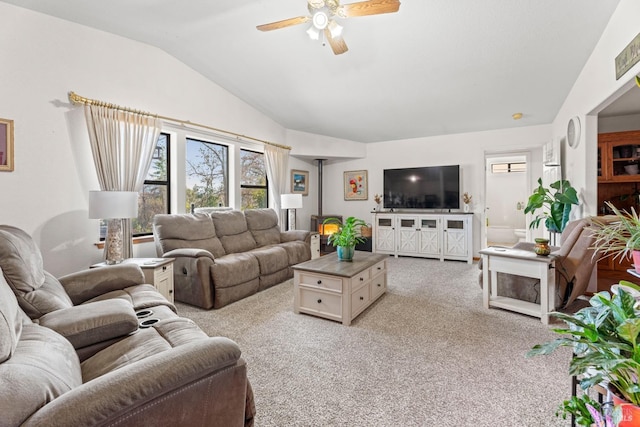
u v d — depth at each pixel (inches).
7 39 95.4
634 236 60.2
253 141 191.3
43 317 57.9
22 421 27.3
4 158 94.8
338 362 79.7
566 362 78.6
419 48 126.0
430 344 89.3
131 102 127.9
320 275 108.4
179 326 64.1
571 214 150.7
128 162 124.3
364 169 253.6
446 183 216.4
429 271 180.5
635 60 84.0
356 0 101.1
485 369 75.9
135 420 32.6
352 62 139.6
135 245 133.9
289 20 93.7
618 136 161.0
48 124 104.5
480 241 212.4
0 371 29.6
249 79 160.9
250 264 134.4
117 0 100.4
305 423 58.1
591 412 37.7
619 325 36.3
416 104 176.1
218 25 117.2
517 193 296.4
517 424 57.2
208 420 39.3
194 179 166.7
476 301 126.5
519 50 122.6
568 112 155.3
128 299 77.9
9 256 58.2
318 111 192.7
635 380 35.1
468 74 142.3
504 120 191.8
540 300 107.4
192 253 119.3
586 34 110.5
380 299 129.5
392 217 229.6
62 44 107.9
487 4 101.3
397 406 62.7
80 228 113.5
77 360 46.8
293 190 241.8
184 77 149.6
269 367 77.6
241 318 110.0
